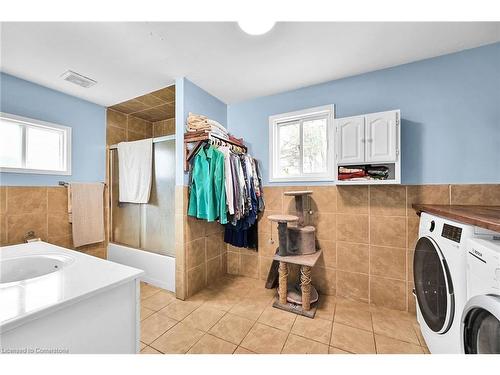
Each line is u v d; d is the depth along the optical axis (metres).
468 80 1.73
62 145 2.49
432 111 1.83
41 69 1.98
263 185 2.58
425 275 1.44
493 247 0.90
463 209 1.41
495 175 1.66
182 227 2.13
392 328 1.67
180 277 2.13
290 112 2.41
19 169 2.13
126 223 2.78
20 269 1.30
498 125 1.66
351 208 2.12
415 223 1.87
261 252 2.59
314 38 1.59
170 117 3.28
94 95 2.54
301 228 2.06
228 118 2.81
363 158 1.83
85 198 2.59
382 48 1.70
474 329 0.93
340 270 2.16
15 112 2.11
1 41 1.60
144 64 1.92
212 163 2.07
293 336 1.58
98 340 0.88
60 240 2.43
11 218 2.09
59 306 0.75
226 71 2.04
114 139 2.98
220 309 1.94
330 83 2.22
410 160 1.89
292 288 2.20
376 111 2.02
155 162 2.54
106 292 0.90
